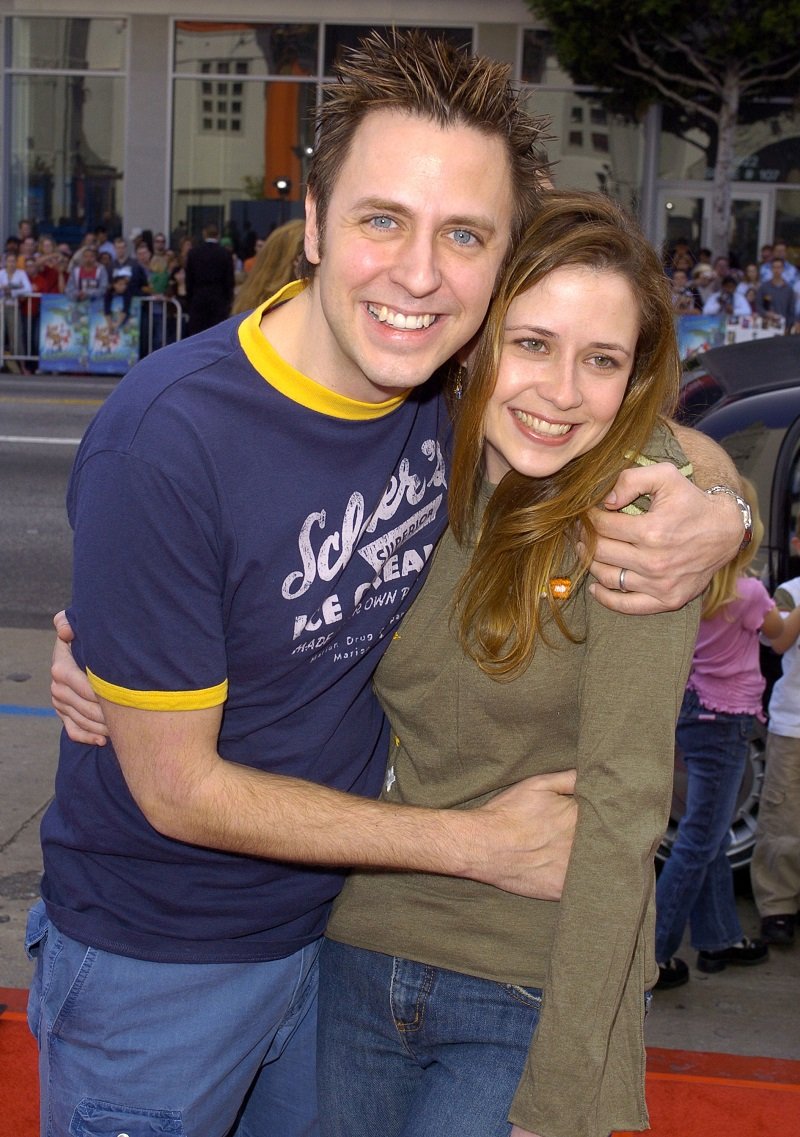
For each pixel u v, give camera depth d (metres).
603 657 1.74
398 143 1.61
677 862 3.65
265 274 3.26
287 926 1.96
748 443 3.99
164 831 1.74
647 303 1.80
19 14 20.55
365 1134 2.02
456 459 1.87
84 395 13.88
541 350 1.78
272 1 20.09
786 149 19.50
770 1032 3.44
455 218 1.63
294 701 1.85
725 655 3.60
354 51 1.70
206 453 1.63
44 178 21.02
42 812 4.43
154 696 1.67
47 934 1.96
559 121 19.78
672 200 19.78
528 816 1.81
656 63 17.70
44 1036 1.94
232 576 1.69
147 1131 1.91
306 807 1.76
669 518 1.73
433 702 1.89
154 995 1.89
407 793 1.98
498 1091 1.83
